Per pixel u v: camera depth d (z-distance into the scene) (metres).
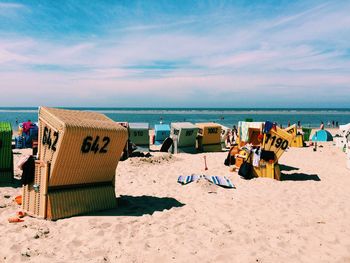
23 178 8.02
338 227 8.04
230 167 16.05
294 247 6.79
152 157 17.88
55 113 7.77
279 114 167.25
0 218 7.68
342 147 25.56
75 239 6.64
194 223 8.00
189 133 21.39
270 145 13.80
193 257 6.12
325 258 6.32
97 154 7.95
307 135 33.78
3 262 5.64
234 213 8.91
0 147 10.98
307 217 8.75
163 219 8.16
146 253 6.21
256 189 11.80
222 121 95.50
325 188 12.30
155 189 11.41
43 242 6.47
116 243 6.56
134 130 20.30
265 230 7.67
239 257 6.20
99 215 8.10
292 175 14.98
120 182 12.33
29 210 8.00
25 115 136.25
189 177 12.91
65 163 7.48
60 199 7.74
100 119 8.82
